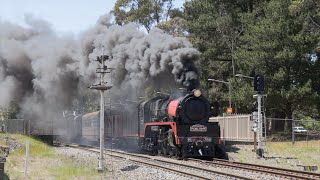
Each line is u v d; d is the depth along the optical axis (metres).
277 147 28.06
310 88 35.00
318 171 17.20
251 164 18.45
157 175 15.45
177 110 21.42
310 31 38.81
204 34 43.06
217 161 20.92
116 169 17.94
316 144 30.19
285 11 36.84
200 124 21.61
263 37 36.62
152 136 24.59
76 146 34.12
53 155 24.58
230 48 42.16
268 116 43.31
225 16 42.03
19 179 14.77
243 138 28.94
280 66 36.56
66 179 15.06
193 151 21.52
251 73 40.53
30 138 33.97
